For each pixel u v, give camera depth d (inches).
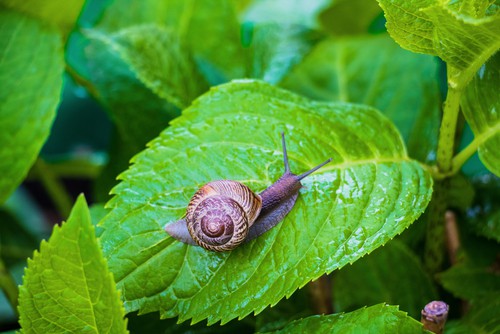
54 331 10.8
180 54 15.3
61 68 14.4
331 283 15.0
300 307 14.2
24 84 14.3
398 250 13.5
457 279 13.5
